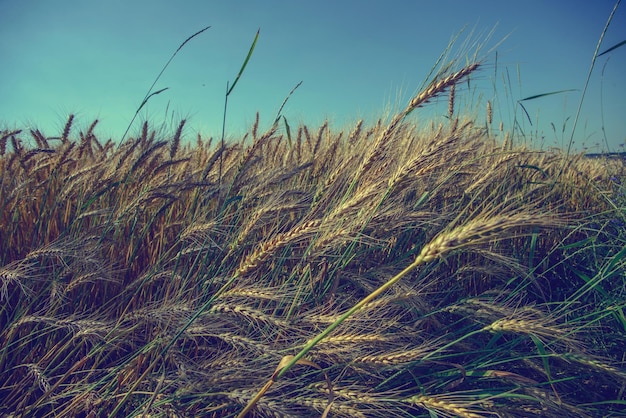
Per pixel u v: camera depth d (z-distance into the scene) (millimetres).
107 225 789
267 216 720
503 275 892
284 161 1227
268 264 771
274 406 487
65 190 864
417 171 655
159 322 607
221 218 803
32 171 910
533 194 1069
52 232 865
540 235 1005
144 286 774
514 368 691
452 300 857
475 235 353
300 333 622
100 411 550
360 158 864
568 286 963
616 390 673
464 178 999
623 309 809
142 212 860
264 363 570
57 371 667
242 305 534
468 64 633
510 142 1291
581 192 1288
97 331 605
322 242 639
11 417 557
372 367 565
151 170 898
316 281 719
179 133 996
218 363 574
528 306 632
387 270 773
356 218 700
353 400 510
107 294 784
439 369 656
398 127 700
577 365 608
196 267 813
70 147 887
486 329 551
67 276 753
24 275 628
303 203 783
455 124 1000
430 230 880
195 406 562
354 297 765
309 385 543
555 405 524
